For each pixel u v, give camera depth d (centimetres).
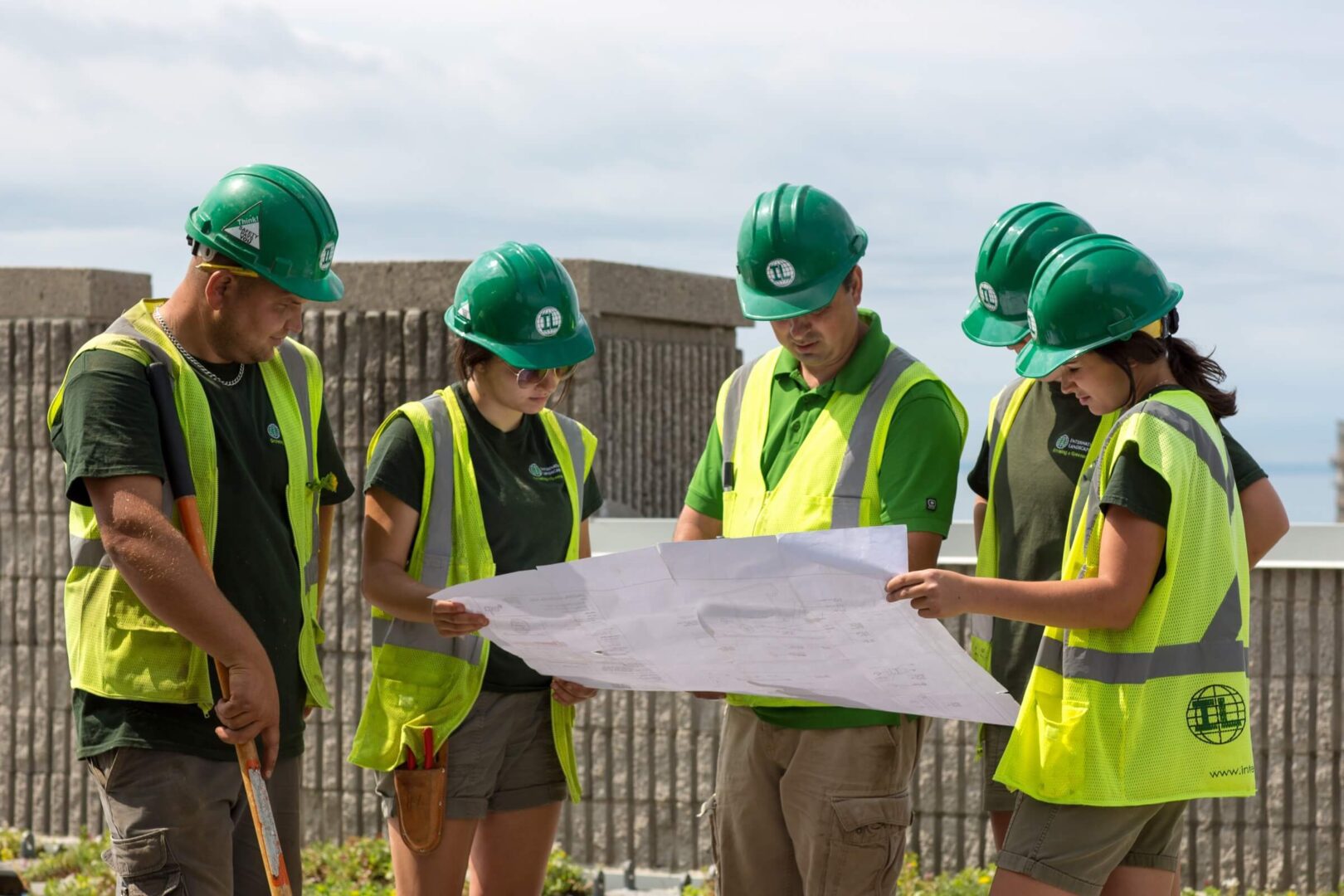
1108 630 313
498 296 381
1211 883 607
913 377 370
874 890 364
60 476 735
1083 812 313
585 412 684
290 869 351
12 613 739
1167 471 304
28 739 736
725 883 393
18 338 743
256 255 322
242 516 335
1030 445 371
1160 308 321
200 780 325
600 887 600
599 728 660
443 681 383
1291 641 601
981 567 382
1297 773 600
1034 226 373
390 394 689
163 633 322
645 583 315
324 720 691
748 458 389
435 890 384
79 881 595
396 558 380
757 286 366
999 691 309
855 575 301
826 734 365
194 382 329
